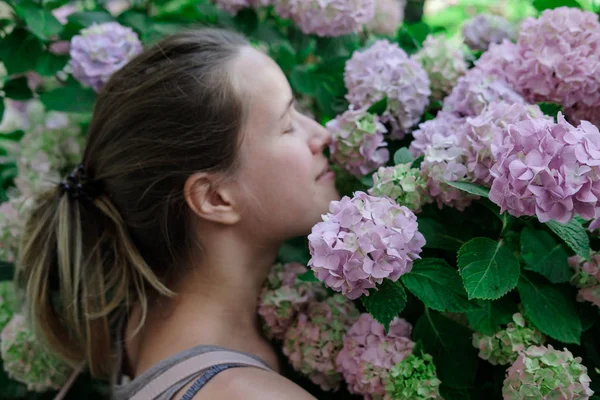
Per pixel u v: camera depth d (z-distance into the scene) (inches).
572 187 29.3
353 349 40.3
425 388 37.0
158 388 39.5
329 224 32.6
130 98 43.6
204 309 43.1
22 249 50.1
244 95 41.7
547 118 36.5
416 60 48.6
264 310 44.8
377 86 45.3
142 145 42.7
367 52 47.7
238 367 39.0
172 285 44.2
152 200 42.9
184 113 41.8
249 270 44.0
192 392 37.8
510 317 37.8
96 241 46.8
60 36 55.9
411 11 67.2
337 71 53.6
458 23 66.3
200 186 41.8
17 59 55.2
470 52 51.0
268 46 56.7
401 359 38.4
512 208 31.0
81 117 57.7
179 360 40.3
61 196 47.7
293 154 41.9
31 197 54.6
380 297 33.3
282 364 47.0
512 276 33.4
